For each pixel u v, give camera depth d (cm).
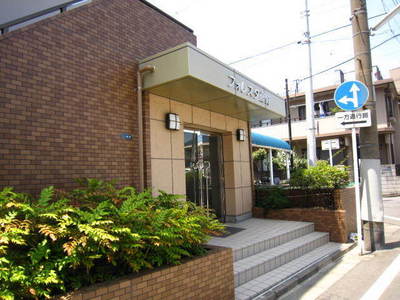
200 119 737
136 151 573
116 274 305
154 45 656
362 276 489
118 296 268
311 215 752
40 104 441
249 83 693
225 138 864
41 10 475
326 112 2006
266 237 596
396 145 2162
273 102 807
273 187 926
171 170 636
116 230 285
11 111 409
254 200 910
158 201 442
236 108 753
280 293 434
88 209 385
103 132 521
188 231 348
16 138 411
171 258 331
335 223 710
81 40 506
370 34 662
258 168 1767
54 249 285
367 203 635
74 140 477
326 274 511
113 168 530
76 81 490
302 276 489
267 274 494
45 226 268
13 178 404
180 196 453
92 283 283
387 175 1702
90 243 283
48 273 253
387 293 416
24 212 296
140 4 634
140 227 329
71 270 289
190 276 333
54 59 464
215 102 688
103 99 528
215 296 360
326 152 1956
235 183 837
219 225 419
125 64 578
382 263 545
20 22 447
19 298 245
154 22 666
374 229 629
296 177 826
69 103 477
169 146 637
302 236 685
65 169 461
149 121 596
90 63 515
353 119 613
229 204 833
